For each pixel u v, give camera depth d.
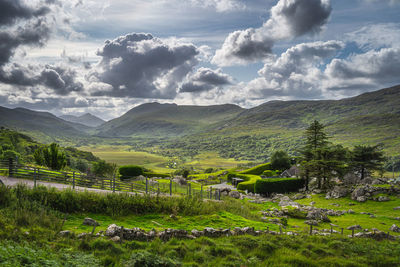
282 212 31.34
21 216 14.03
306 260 13.48
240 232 18.19
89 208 19.45
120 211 19.95
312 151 53.00
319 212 30.67
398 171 179.75
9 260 8.48
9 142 146.00
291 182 54.31
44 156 42.28
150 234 15.20
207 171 120.56
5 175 28.23
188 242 15.00
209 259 12.70
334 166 48.97
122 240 13.74
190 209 23.19
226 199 38.47
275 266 12.59
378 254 15.49
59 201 18.42
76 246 12.00
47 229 13.48
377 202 38.25
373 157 60.69
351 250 16.23
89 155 192.50
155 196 23.48
